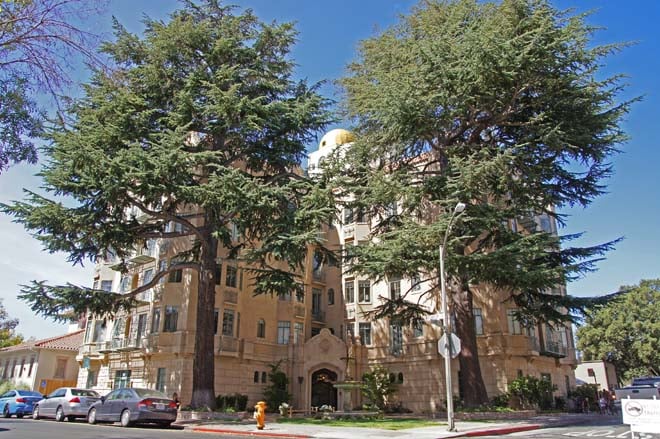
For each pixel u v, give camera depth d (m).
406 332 33.88
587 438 14.24
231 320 32.31
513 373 29.67
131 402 18.73
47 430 15.89
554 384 33.38
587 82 21.61
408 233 20.20
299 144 24.91
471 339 23.88
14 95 11.08
